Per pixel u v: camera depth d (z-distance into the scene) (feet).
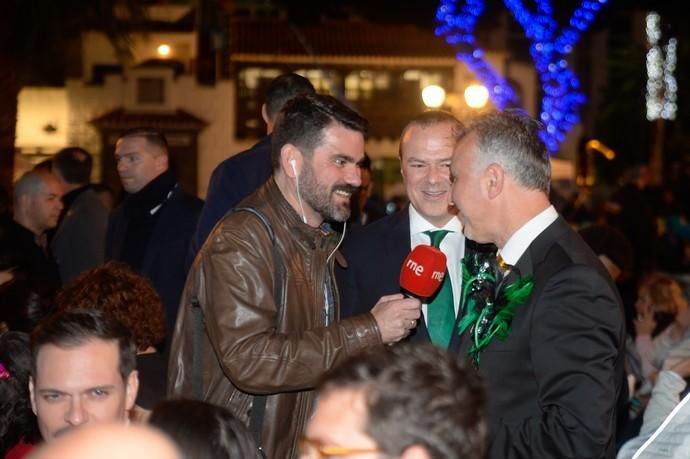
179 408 9.00
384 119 98.07
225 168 16.66
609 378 10.28
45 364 10.11
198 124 88.53
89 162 27.30
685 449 9.13
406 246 14.66
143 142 20.92
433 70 98.89
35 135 84.38
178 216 20.76
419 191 14.42
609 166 126.21
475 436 6.05
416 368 6.04
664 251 51.93
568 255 10.77
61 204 25.26
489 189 11.00
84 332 10.15
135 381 10.71
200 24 91.50
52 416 10.16
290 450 12.76
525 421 10.52
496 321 10.80
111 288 13.66
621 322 10.58
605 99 133.69
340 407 5.98
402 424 5.87
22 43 37.96
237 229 12.59
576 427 10.14
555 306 10.50
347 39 99.30
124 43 41.75
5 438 11.50
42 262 22.30
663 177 118.52
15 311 14.93
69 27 39.50
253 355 12.17
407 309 12.33
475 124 11.27
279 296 12.59
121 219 21.52
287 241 12.75
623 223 42.16
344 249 14.97
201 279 12.71
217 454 8.77
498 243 11.26
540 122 11.30
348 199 12.98
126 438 4.70
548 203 11.18
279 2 101.60
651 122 123.65
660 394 15.39
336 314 13.21
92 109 86.43
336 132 12.66
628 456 10.32
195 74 89.81
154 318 13.78
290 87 17.56
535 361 10.54
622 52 135.54
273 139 13.07
